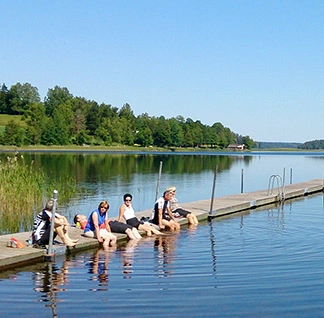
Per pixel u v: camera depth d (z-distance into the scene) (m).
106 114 137.50
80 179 39.12
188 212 18.94
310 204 25.91
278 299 9.22
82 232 15.28
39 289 9.91
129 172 48.50
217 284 10.20
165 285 10.16
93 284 10.26
